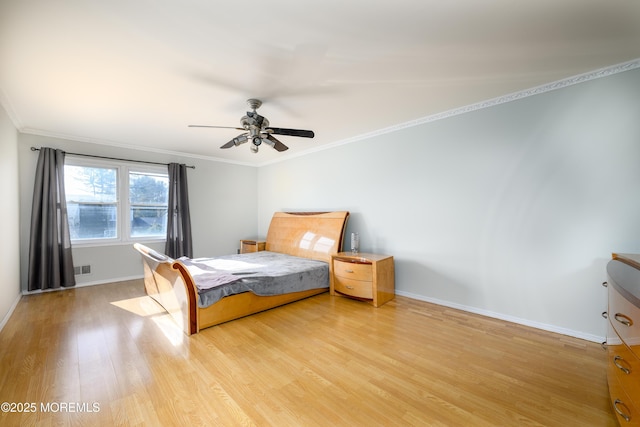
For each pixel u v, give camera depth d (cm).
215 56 200
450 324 270
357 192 412
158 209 487
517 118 267
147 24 164
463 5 152
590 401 160
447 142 315
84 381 179
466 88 257
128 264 447
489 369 193
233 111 305
